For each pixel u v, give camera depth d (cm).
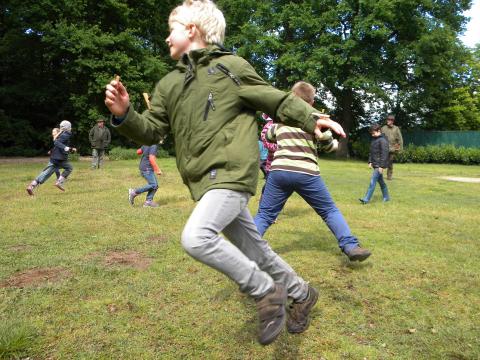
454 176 1658
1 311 323
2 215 687
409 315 330
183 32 239
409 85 2938
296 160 424
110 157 2222
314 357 271
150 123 235
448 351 279
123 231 589
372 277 409
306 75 2809
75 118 2820
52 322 308
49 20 2480
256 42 2994
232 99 224
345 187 1144
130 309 333
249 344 285
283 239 552
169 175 1360
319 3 2844
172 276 404
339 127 208
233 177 216
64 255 468
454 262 461
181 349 277
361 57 2686
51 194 928
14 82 2867
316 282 396
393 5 2600
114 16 2662
